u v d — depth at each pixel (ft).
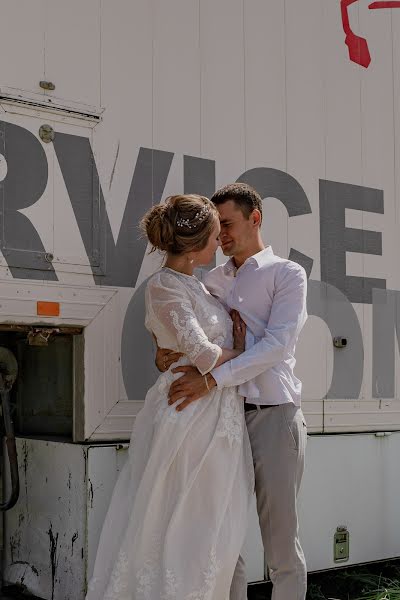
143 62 10.52
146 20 10.58
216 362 8.43
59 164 9.75
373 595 11.82
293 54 12.06
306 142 12.10
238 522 8.53
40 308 9.51
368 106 12.89
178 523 8.30
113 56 10.26
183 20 10.92
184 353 8.61
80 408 9.93
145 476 8.34
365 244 12.67
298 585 8.95
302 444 9.02
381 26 13.17
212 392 8.53
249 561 10.82
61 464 10.13
